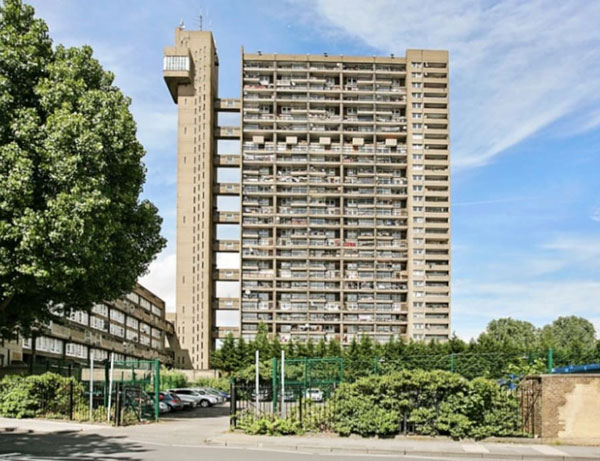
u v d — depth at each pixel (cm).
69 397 3019
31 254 2580
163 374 6662
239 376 5081
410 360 3762
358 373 3300
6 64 2772
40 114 2828
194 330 11675
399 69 12850
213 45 12850
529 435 2133
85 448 1980
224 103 12588
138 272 3581
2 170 2544
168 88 12600
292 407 2464
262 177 12231
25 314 3198
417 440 2144
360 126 12581
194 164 12194
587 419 2083
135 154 3144
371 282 12019
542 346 8838
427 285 12019
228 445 2103
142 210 3519
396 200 12394
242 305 11762
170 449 1973
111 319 9169
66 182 2653
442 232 12206
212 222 12231
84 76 3134
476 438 2125
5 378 3045
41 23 2984
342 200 12156
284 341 11550
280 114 12531
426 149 12450
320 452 1930
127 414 3017
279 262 12006
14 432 2492
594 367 2698
